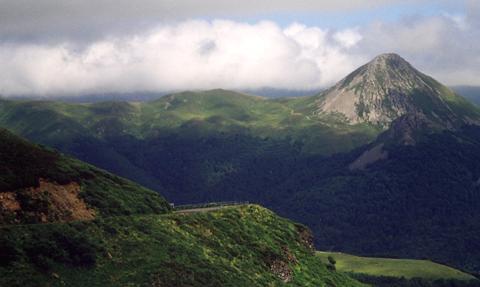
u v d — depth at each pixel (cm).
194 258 16025
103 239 15038
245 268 17362
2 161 15975
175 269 14975
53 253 13600
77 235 14475
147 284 14050
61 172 16975
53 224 14625
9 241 13312
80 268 13762
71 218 15638
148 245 15588
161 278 14412
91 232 15062
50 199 15738
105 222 15738
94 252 14275
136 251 15150
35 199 15388
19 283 12469
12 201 14988
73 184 16888
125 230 15812
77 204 16250
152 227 16550
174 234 16825
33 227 14212
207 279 15325
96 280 13600
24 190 15438
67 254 13788
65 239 14138
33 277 12775
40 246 13538
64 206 15862
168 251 15700
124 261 14600
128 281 13950
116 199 17375
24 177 15762
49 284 12825
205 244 17325
